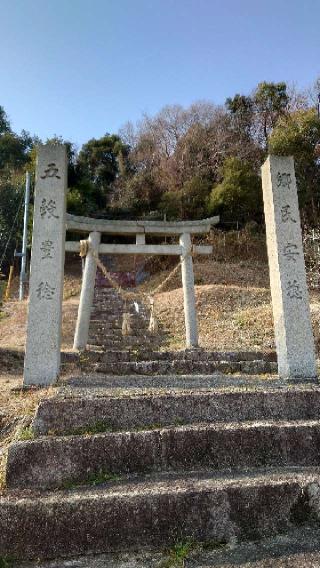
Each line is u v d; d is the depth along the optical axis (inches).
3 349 370.6
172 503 125.9
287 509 129.6
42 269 245.0
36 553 118.7
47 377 227.9
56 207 255.6
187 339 440.8
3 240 999.6
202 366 295.1
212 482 134.9
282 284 248.7
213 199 1024.2
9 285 824.3
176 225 486.0
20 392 220.1
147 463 149.0
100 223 473.7
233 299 628.4
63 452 145.9
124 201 1146.7
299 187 932.0
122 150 1317.7
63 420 165.2
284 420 173.3
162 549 121.2
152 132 1307.8
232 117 1216.8
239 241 944.9
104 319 572.4
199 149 1175.6
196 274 828.0
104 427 164.9
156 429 157.5
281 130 952.9
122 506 124.5
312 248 714.2
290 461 155.2
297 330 241.6
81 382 226.4
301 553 115.4
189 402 175.6
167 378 241.8
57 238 250.7
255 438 156.3
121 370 289.9
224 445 154.5
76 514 122.6
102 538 121.2
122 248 474.6
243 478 138.2
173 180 1146.0
